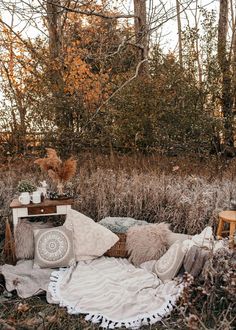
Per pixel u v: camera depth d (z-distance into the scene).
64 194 4.55
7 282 3.60
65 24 10.20
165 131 7.94
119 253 4.16
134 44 8.67
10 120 8.30
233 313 3.05
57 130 8.37
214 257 3.29
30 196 4.40
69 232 4.00
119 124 8.11
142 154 7.95
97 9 10.69
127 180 6.14
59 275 3.69
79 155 8.09
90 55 9.54
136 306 3.20
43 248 3.87
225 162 7.47
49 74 8.52
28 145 8.41
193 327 2.63
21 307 3.20
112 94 8.36
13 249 3.96
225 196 5.32
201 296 3.22
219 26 8.84
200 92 7.98
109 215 5.39
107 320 3.08
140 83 7.93
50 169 4.55
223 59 7.94
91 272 3.75
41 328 2.96
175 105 7.96
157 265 3.74
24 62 8.55
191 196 5.45
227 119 8.00
